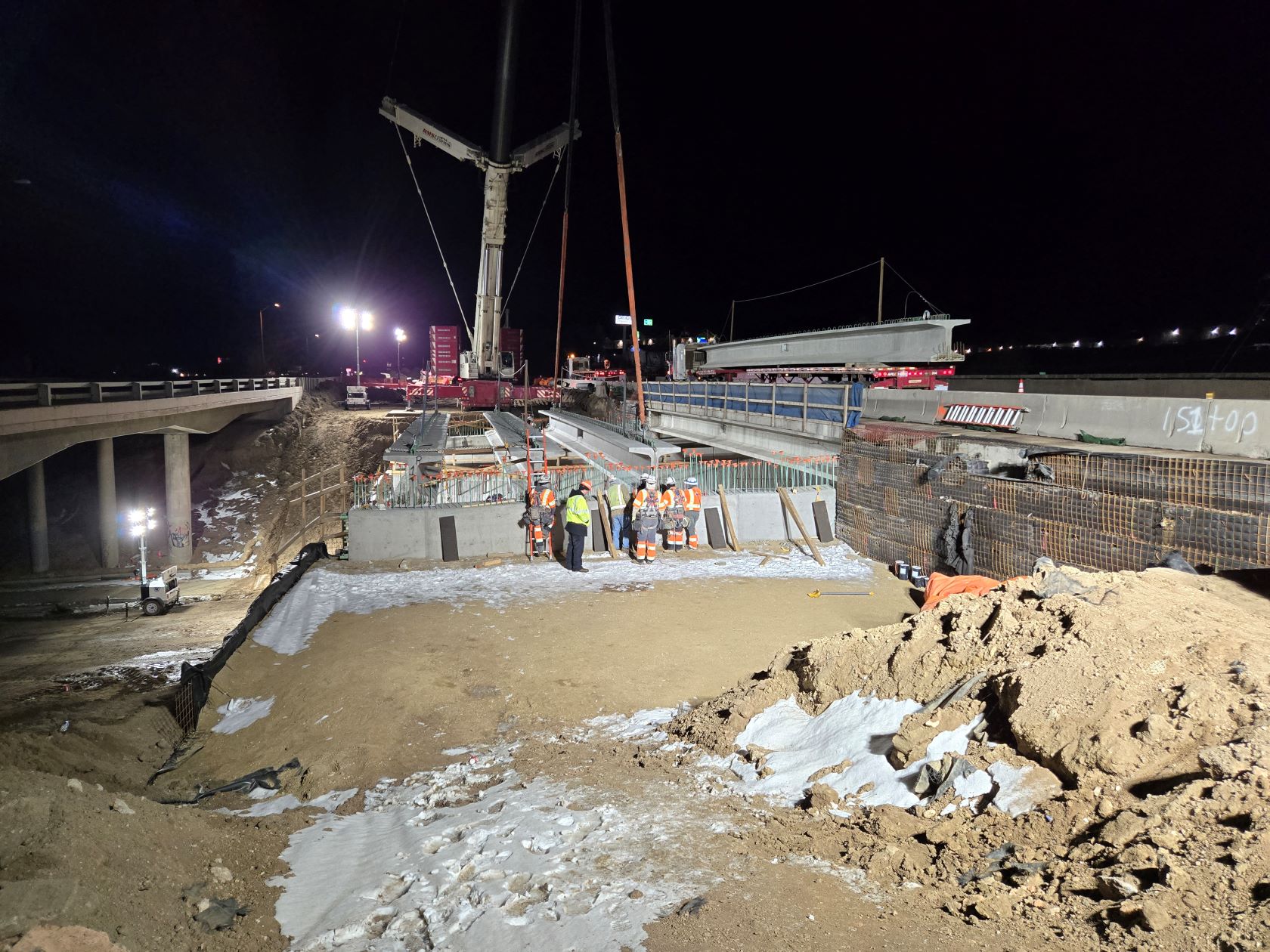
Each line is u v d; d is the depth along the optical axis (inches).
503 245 1695.4
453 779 279.6
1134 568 414.3
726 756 274.4
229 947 172.4
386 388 3070.9
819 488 697.6
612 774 267.9
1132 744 181.6
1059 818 176.9
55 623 1035.3
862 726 253.6
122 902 172.1
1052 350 1806.1
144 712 368.5
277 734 346.9
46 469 1835.6
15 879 161.8
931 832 188.1
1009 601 264.1
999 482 500.1
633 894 178.9
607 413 1425.9
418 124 1521.9
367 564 613.6
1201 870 142.4
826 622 455.5
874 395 872.9
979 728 218.1
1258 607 266.5
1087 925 145.3
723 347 1444.4
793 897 173.2
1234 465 374.6
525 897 184.5
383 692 365.4
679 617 469.1
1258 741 165.8
